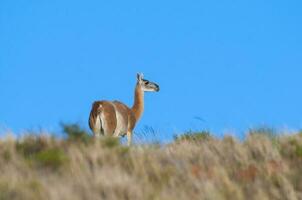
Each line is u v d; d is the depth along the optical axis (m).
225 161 59.84
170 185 53.94
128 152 60.16
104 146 61.19
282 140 63.62
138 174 55.22
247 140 64.12
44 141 60.25
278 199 53.59
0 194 49.22
